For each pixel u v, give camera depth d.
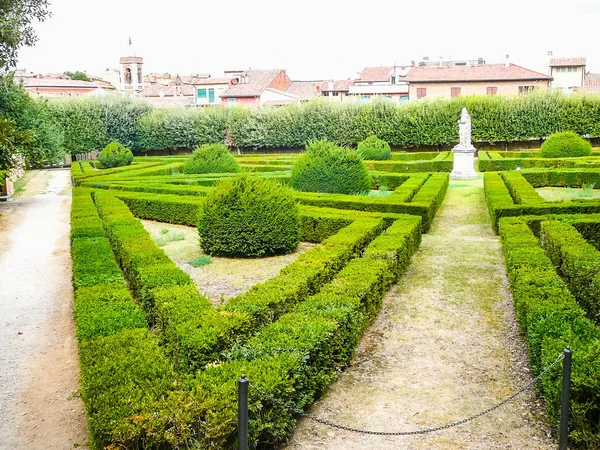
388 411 4.80
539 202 13.10
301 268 7.44
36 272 10.18
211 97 63.59
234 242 10.62
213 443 3.61
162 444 3.59
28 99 21.77
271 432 4.05
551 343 4.61
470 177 24.33
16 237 13.73
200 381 4.11
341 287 6.52
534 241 8.91
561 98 35.56
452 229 13.44
